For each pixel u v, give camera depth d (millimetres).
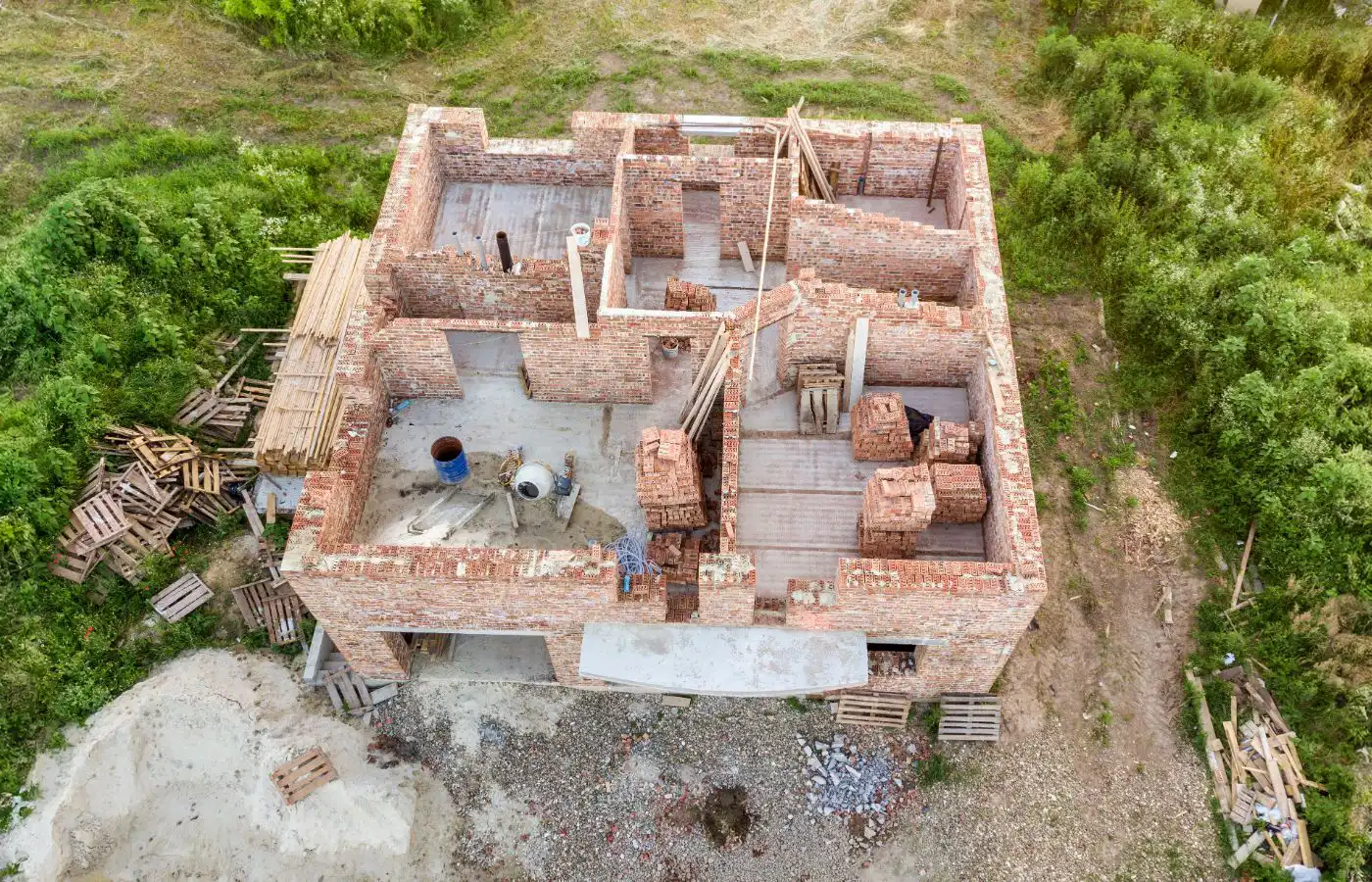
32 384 21375
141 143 26297
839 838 16609
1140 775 17250
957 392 18125
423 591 14422
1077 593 19312
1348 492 19062
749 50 29969
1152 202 24984
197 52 29188
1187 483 20641
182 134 26719
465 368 18016
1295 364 21422
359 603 14898
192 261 23109
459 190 21344
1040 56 28844
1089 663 18484
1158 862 16375
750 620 15016
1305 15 30375
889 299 16469
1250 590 19188
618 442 17125
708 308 18906
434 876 16281
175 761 16938
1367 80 28359
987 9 31219
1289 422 20266
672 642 15047
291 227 24422
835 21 31062
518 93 28641
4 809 16094
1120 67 27234
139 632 18453
